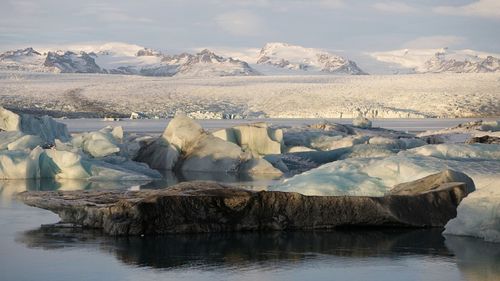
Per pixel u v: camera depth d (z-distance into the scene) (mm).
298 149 33781
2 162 25688
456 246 11664
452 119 113375
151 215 12688
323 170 17375
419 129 72500
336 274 9719
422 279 9438
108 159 28297
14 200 18250
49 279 9461
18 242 12016
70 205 13695
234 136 32969
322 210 13391
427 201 13758
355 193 15672
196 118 116250
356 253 11125
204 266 10195
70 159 25875
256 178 25969
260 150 32969
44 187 22484
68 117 118750
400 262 10484
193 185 13789
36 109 123562
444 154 21406
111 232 12688
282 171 29250
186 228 12852
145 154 30984
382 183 16219
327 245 11789
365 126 50500
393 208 13414
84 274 9719
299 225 13320
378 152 31000
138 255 10945
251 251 11266
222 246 11672
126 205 12852
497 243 11938
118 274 9711
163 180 25156
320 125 43750
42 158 26328
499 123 49812
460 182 14352
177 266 10195
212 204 13031
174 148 29906
